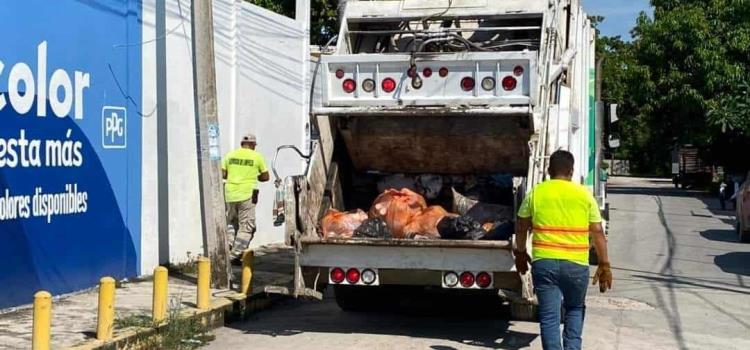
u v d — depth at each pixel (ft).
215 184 36.55
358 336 31.09
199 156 36.47
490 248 28.19
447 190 34.04
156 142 40.70
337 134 32.78
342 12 33.45
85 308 31.37
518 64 29.30
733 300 40.73
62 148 33.45
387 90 30.32
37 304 23.65
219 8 47.34
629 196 136.05
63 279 33.63
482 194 32.78
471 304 35.22
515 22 33.50
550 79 31.76
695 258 57.41
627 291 42.86
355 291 34.94
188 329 29.71
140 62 39.19
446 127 32.12
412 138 32.55
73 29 34.09
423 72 29.96
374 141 32.91
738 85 116.88
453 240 28.66
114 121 37.11
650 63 139.33
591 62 49.11
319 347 29.17
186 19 43.27
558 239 24.34
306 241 29.37
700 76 133.39
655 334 32.32
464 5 32.73
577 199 24.50
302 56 59.98
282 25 56.44
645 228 79.15
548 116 31.35
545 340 24.36
